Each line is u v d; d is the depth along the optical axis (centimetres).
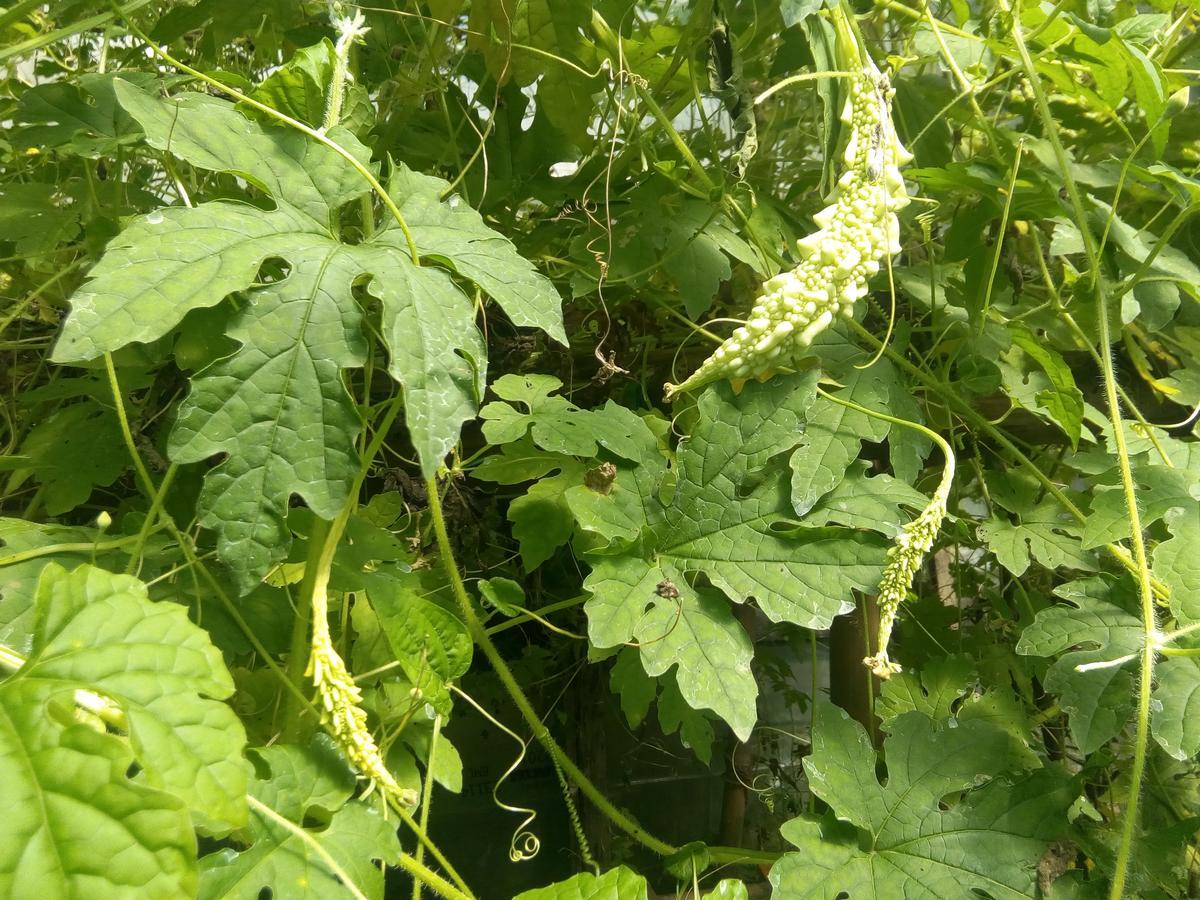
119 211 39
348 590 29
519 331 47
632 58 42
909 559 30
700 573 33
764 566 31
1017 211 39
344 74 29
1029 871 30
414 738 31
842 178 30
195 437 21
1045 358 37
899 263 49
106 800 16
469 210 29
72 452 37
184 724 18
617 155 43
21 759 16
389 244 26
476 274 26
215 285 22
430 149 44
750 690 30
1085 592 34
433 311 24
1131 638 32
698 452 33
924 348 45
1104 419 38
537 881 54
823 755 32
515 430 34
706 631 31
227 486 21
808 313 30
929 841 31
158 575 30
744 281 47
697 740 37
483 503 49
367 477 44
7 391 43
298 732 29
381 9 36
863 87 30
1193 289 37
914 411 37
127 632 19
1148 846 34
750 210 41
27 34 42
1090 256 35
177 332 33
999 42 39
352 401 23
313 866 23
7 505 42
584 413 35
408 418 22
